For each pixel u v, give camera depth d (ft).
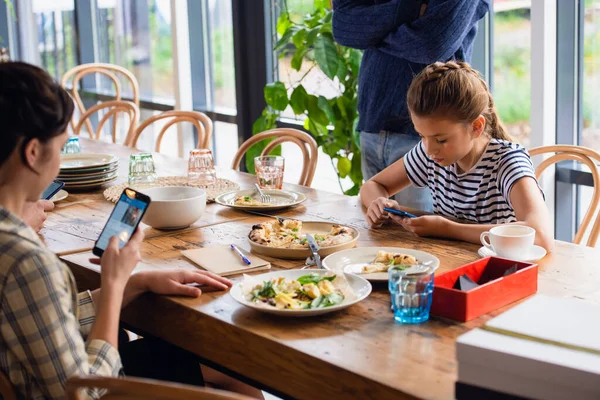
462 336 3.49
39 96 3.83
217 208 7.22
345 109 11.78
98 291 4.83
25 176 3.93
